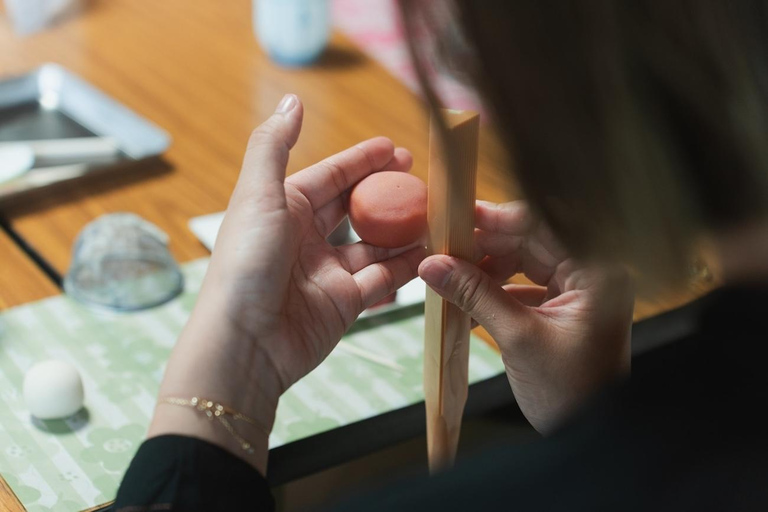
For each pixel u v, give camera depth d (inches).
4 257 44.6
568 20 23.9
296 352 33.6
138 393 39.5
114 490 36.3
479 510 27.6
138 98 54.4
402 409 39.3
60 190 48.2
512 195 27.4
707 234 27.0
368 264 35.7
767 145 25.7
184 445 31.4
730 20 24.2
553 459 27.7
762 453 27.0
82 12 62.2
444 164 33.4
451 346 35.2
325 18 56.8
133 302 42.7
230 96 54.9
